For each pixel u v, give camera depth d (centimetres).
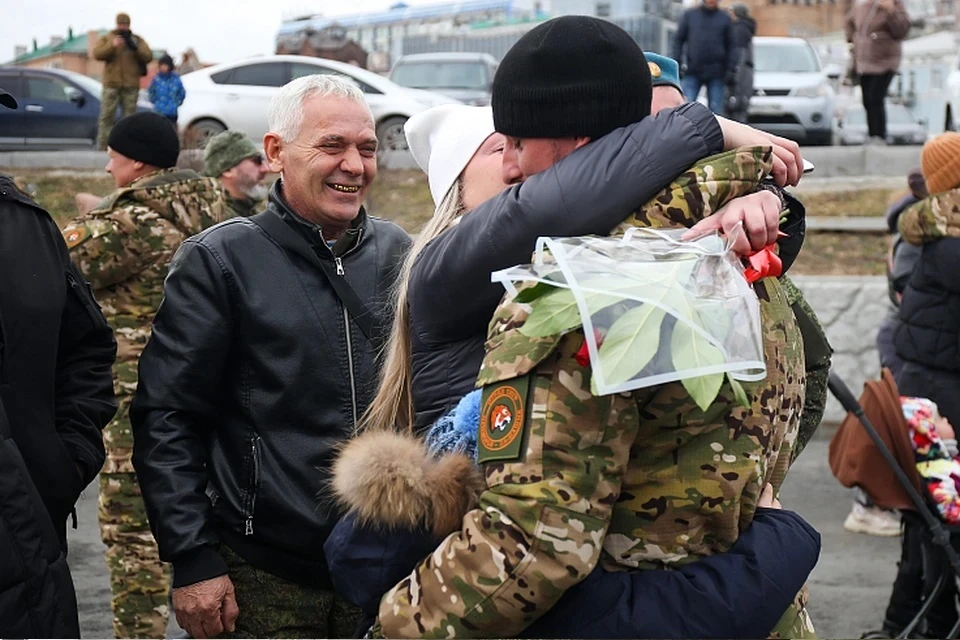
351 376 276
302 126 281
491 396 164
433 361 185
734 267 165
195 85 1396
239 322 274
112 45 1367
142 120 436
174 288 276
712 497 165
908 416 400
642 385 151
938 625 425
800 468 722
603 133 176
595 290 156
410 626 166
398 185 1222
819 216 1105
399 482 170
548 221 168
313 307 277
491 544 159
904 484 390
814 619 480
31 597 224
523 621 161
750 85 1247
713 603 163
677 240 165
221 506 276
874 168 1231
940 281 440
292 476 272
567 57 174
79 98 1523
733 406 166
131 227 421
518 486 159
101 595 505
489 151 207
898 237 559
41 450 248
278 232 279
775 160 180
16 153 1404
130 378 420
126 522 413
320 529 269
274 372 273
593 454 159
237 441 276
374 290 284
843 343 807
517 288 162
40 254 253
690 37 1224
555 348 159
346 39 1516
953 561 386
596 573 167
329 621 279
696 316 155
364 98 291
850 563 552
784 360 176
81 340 276
